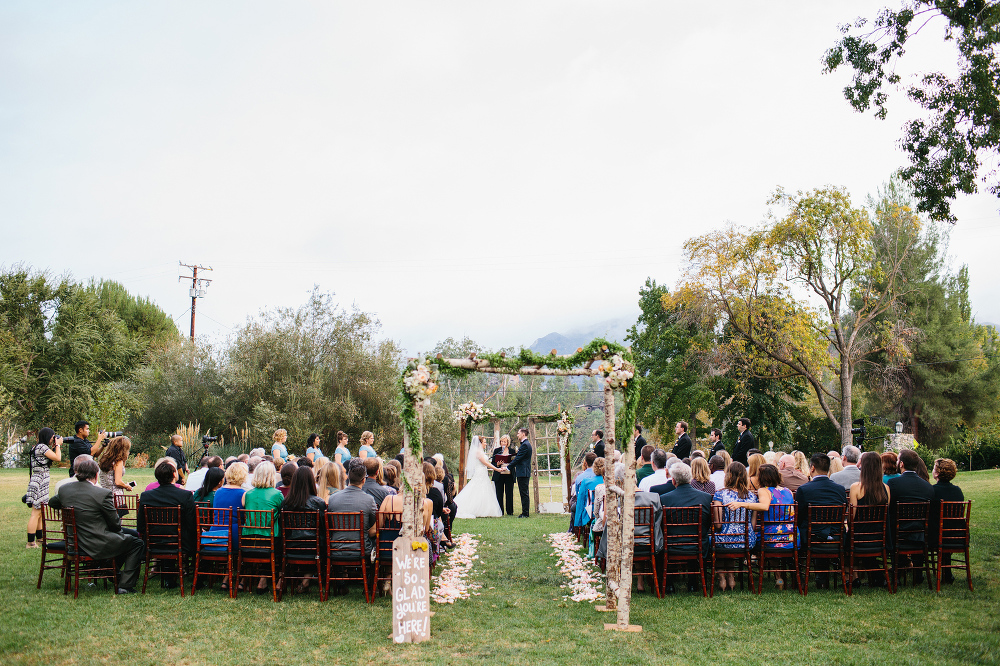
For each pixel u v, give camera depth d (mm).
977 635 5562
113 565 6906
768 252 28875
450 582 7551
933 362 33875
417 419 6055
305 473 6984
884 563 7082
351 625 5953
